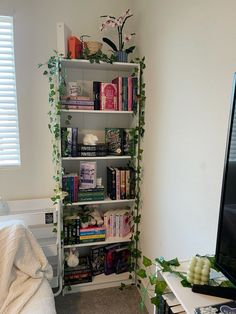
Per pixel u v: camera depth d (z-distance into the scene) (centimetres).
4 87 207
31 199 219
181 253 143
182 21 136
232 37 98
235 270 80
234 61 97
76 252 219
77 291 217
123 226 227
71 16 213
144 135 203
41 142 218
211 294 85
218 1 105
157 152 175
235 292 84
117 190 216
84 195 209
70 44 194
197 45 123
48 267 163
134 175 218
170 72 153
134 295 214
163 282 101
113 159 238
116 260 231
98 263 229
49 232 209
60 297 210
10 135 212
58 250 204
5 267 145
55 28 210
